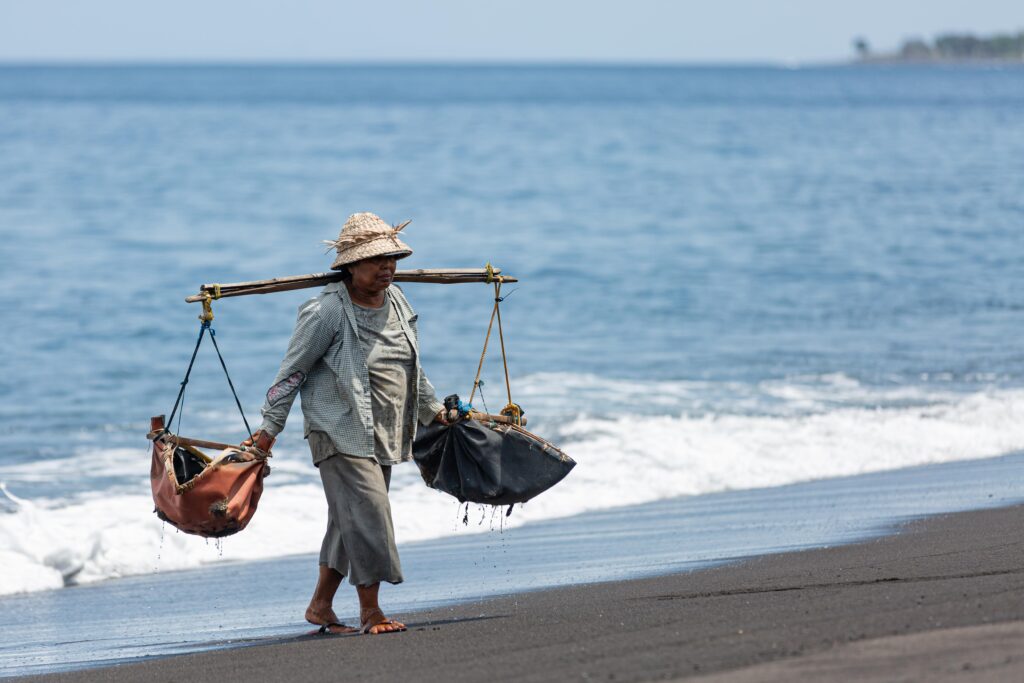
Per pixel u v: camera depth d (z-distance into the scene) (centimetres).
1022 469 2527
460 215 8162
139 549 2091
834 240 6819
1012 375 3581
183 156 12838
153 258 6266
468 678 1095
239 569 2047
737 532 2058
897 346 4072
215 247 6719
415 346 1411
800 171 11294
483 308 4891
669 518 2253
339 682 1142
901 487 2392
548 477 1460
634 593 1577
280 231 7431
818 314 4725
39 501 2442
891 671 963
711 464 2692
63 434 3114
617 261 6128
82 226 7400
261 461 1354
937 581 1399
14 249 6431
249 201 8925
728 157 13050
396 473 2622
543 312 4831
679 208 8469
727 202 8806
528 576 1809
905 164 11931
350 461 1364
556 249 6588
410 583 1817
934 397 3306
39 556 1988
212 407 3428
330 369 1362
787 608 1280
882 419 3052
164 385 3709
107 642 1545
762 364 3819
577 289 5334
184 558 2098
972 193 9144
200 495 1307
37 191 9231
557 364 3866
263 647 1361
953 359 3834
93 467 2767
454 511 2348
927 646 1026
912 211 8081
